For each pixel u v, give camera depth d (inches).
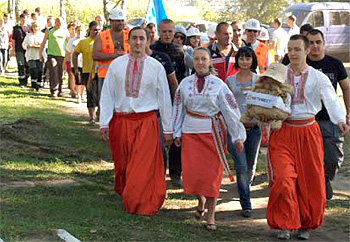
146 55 319.3
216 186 302.4
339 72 337.4
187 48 395.2
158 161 318.3
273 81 286.4
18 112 584.4
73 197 335.0
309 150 287.3
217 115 306.7
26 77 799.7
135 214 314.3
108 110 319.6
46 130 502.9
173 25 367.2
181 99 311.4
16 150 438.3
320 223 291.1
